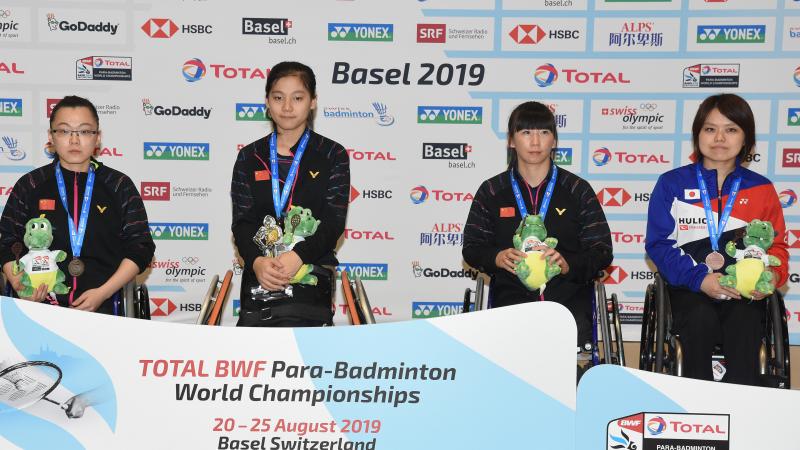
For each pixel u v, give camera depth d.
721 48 5.05
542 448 2.31
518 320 2.31
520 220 3.94
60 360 2.33
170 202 5.23
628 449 2.30
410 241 5.29
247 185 3.95
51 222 3.80
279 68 3.87
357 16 5.10
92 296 3.61
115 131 5.16
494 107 5.16
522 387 2.31
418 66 5.14
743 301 3.61
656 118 5.12
